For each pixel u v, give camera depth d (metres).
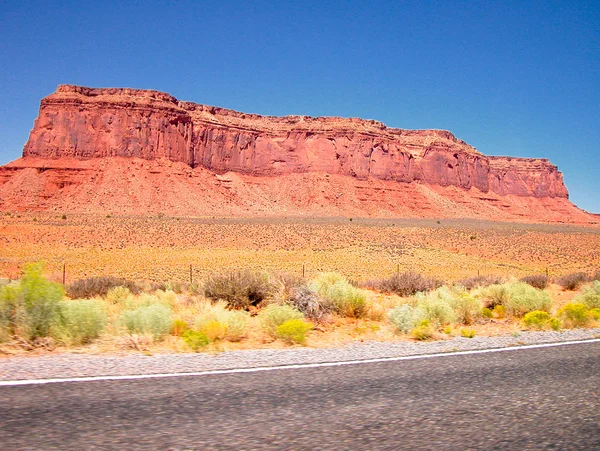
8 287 8.12
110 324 9.55
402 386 5.27
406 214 175.88
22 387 4.91
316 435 3.79
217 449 3.47
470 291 20.42
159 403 4.49
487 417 4.33
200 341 7.86
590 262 56.81
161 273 37.28
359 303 13.04
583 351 7.45
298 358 6.66
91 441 3.57
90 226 77.56
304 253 57.19
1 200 132.25
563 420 4.30
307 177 179.88
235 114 197.25
